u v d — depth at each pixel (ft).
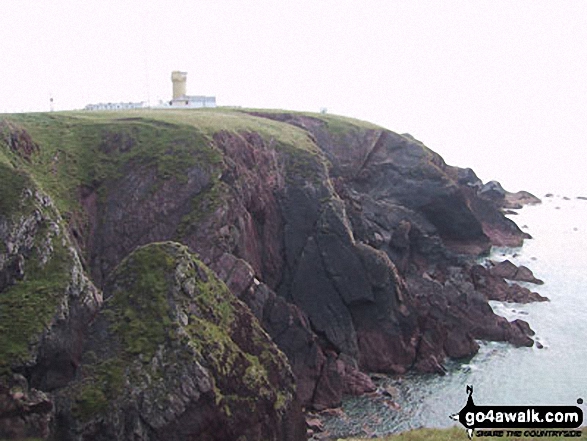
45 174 219.82
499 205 556.10
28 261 157.58
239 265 203.82
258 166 258.16
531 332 251.60
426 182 352.08
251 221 236.43
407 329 230.27
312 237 240.12
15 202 161.89
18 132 221.46
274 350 162.50
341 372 206.18
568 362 224.53
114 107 409.69
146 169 229.45
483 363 225.15
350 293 228.63
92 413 133.28
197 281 158.71
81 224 215.31
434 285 270.05
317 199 252.01
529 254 383.45
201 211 219.41
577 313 278.05
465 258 339.77
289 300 233.14
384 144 375.04
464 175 423.23
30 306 147.43
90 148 239.30
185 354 141.69
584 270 348.79
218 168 229.86
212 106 403.75
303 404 191.83
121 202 223.30
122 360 142.20
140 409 135.13
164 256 159.43
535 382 206.59
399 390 204.33
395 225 310.65
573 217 520.83
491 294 298.35
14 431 128.77
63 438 132.26
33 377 140.56
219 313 157.48
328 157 350.84
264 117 364.79
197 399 138.31
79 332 151.53
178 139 240.53
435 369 218.38
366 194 350.02
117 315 151.02
